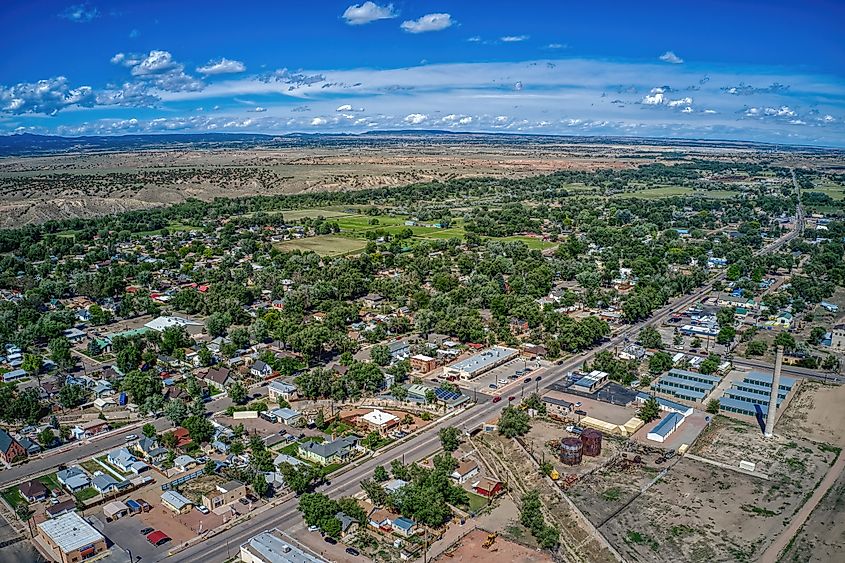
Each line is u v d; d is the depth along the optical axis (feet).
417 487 610.65
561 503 622.13
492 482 652.07
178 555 548.72
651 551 549.95
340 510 591.78
